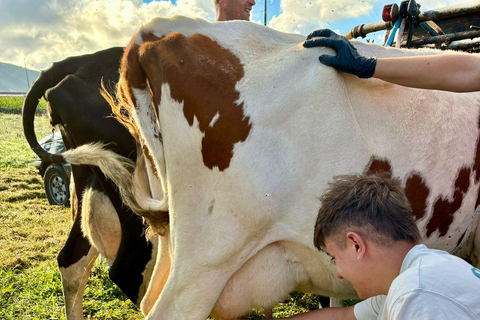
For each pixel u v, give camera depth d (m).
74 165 3.22
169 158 2.10
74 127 2.99
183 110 2.02
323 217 1.31
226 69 2.02
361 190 1.28
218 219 2.02
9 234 5.74
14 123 20.09
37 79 3.04
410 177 2.11
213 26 2.19
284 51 2.08
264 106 1.96
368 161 2.01
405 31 3.48
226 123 1.98
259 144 1.96
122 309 3.84
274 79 1.99
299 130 1.96
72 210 3.47
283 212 2.02
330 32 2.04
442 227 2.31
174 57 2.03
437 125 2.17
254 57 2.07
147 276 2.99
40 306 3.83
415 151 2.11
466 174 2.28
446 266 1.09
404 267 1.17
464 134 2.26
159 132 2.17
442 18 3.20
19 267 4.76
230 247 2.01
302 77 1.98
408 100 2.14
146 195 2.38
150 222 2.37
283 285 2.17
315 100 1.96
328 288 2.24
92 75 3.06
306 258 2.12
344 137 1.97
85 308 3.86
